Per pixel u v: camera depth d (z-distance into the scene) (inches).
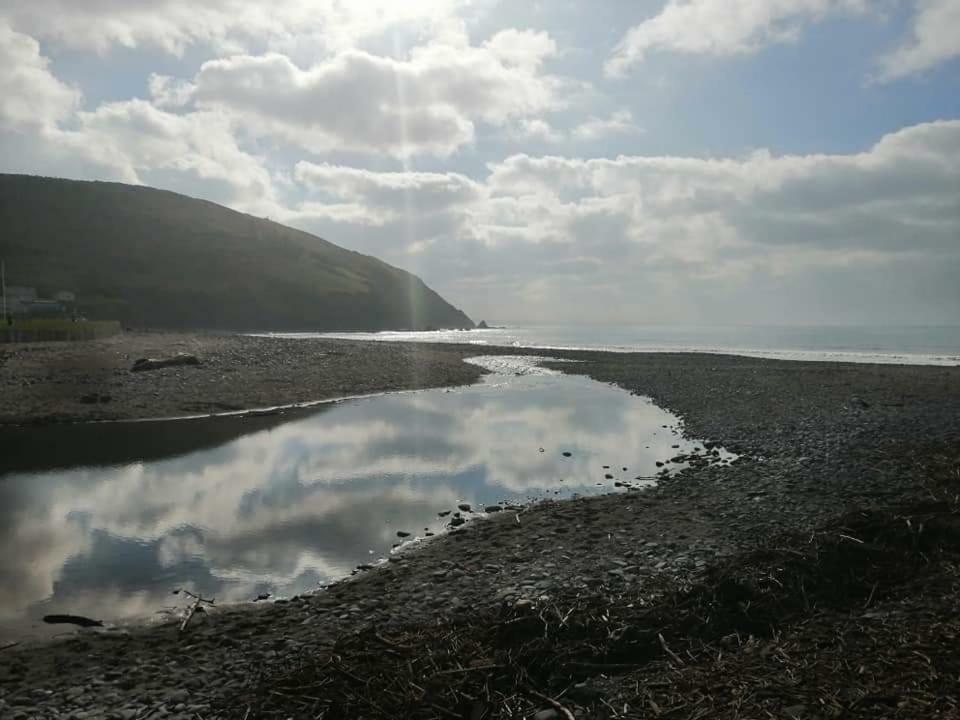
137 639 336.8
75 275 5570.9
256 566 446.0
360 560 457.4
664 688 251.8
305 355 1963.6
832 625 297.0
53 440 882.8
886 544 385.1
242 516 559.5
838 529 407.8
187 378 1409.9
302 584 416.2
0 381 1248.2
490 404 1285.7
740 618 313.4
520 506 583.5
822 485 571.8
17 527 527.5
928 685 231.8
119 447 841.5
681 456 773.3
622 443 880.9
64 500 604.4
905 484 551.2
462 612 348.2
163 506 587.2
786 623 308.0
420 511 575.5
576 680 272.4
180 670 297.1
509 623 315.9
